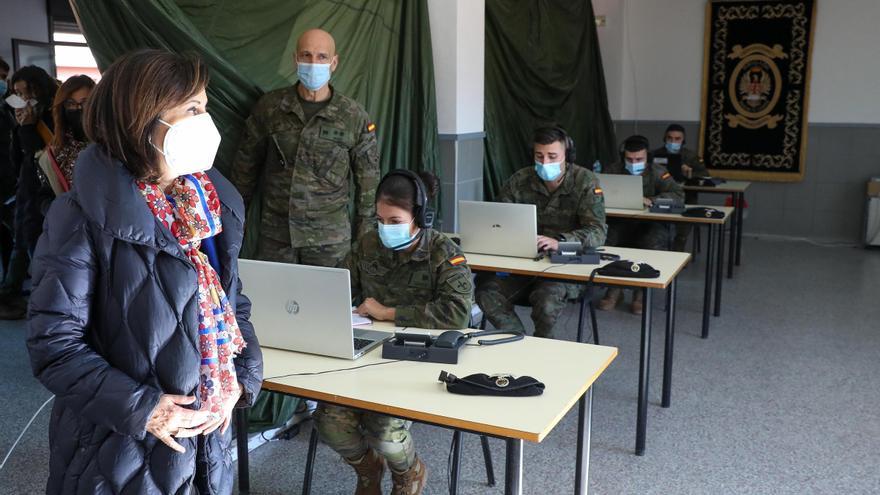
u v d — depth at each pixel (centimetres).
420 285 254
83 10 296
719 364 413
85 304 127
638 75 833
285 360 214
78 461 132
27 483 274
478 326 441
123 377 126
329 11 399
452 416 174
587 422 222
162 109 126
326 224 337
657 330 477
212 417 137
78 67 828
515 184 402
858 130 759
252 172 343
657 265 341
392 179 243
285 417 312
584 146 731
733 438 320
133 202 126
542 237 356
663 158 676
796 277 625
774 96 782
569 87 685
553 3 671
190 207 137
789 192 794
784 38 770
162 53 129
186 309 131
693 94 815
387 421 224
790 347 442
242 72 353
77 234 126
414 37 460
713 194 813
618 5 815
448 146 493
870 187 736
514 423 170
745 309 527
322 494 270
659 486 279
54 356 125
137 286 128
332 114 336
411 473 236
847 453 305
